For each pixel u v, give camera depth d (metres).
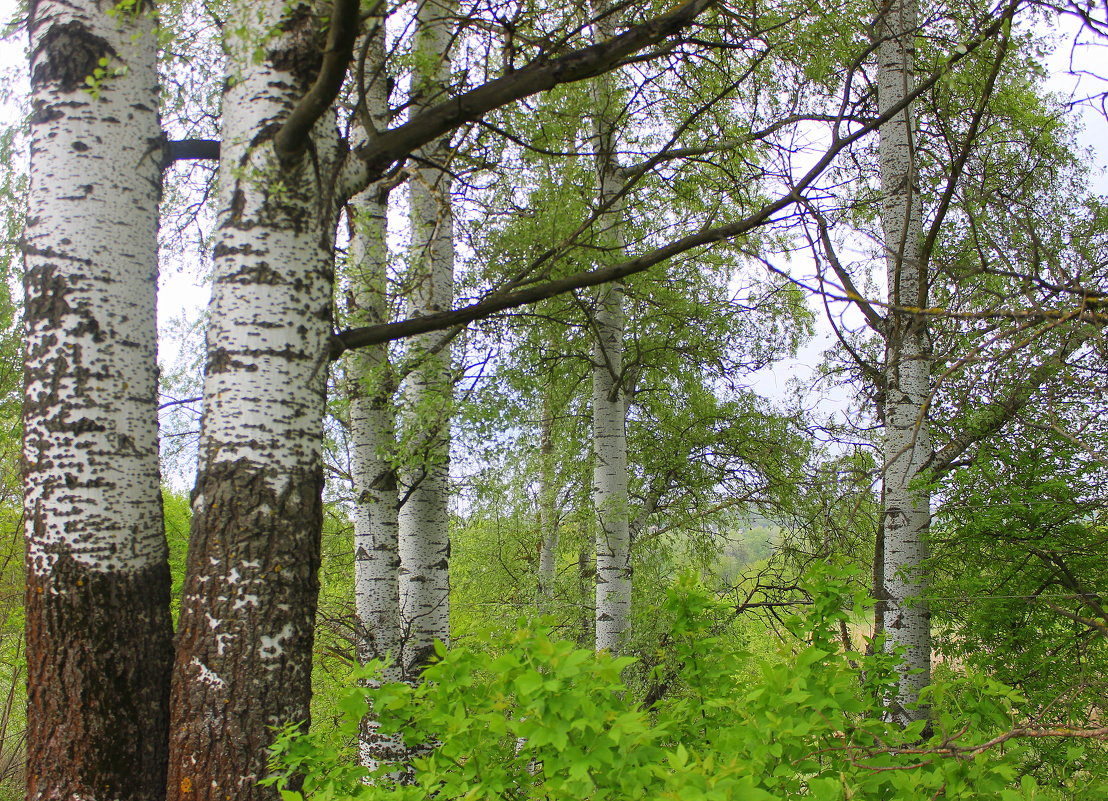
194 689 2.80
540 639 2.03
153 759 3.12
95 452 3.14
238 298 2.98
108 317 3.21
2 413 6.54
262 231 3.00
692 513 9.91
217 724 2.77
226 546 2.86
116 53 3.35
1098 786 2.88
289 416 2.97
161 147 3.46
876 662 3.26
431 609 5.39
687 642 3.29
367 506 5.25
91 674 3.04
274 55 3.06
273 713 2.80
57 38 3.28
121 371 3.23
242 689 2.78
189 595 2.87
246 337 2.96
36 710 3.04
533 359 7.32
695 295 8.52
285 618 2.87
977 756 2.26
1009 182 6.32
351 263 4.98
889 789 2.57
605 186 6.45
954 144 5.81
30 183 3.29
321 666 8.43
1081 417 4.66
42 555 3.08
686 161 6.05
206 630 2.82
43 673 3.04
